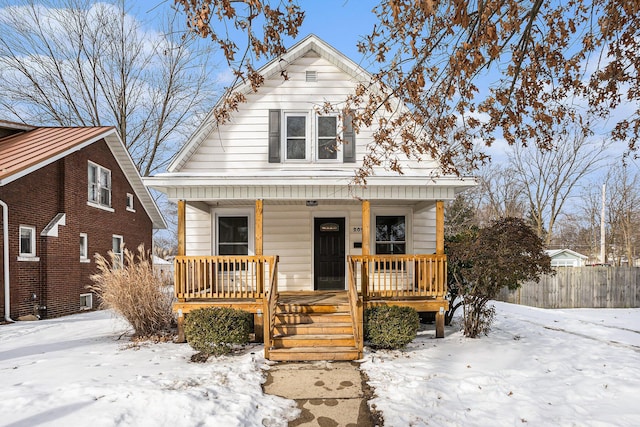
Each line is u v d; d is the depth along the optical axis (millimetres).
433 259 9258
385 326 7949
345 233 11500
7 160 12477
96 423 4652
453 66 4605
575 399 5484
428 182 9227
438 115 5875
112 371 6578
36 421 4684
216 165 10773
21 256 12258
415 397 5566
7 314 11664
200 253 11141
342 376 6617
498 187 33344
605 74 5000
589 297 16891
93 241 16000
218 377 6301
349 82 11023
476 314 9164
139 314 9320
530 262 8289
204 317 7660
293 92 10984
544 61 5469
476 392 5723
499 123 5910
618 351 7984
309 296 10273
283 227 11422
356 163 10852
